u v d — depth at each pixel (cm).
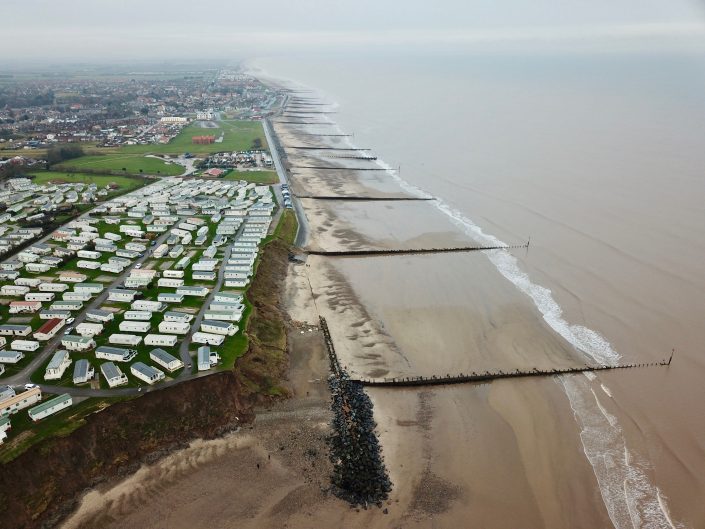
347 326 11056
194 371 8488
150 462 7306
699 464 7269
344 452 7506
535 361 9700
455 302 12019
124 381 8131
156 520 6444
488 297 12181
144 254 13725
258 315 10662
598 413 8362
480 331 10781
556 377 9250
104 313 10231
